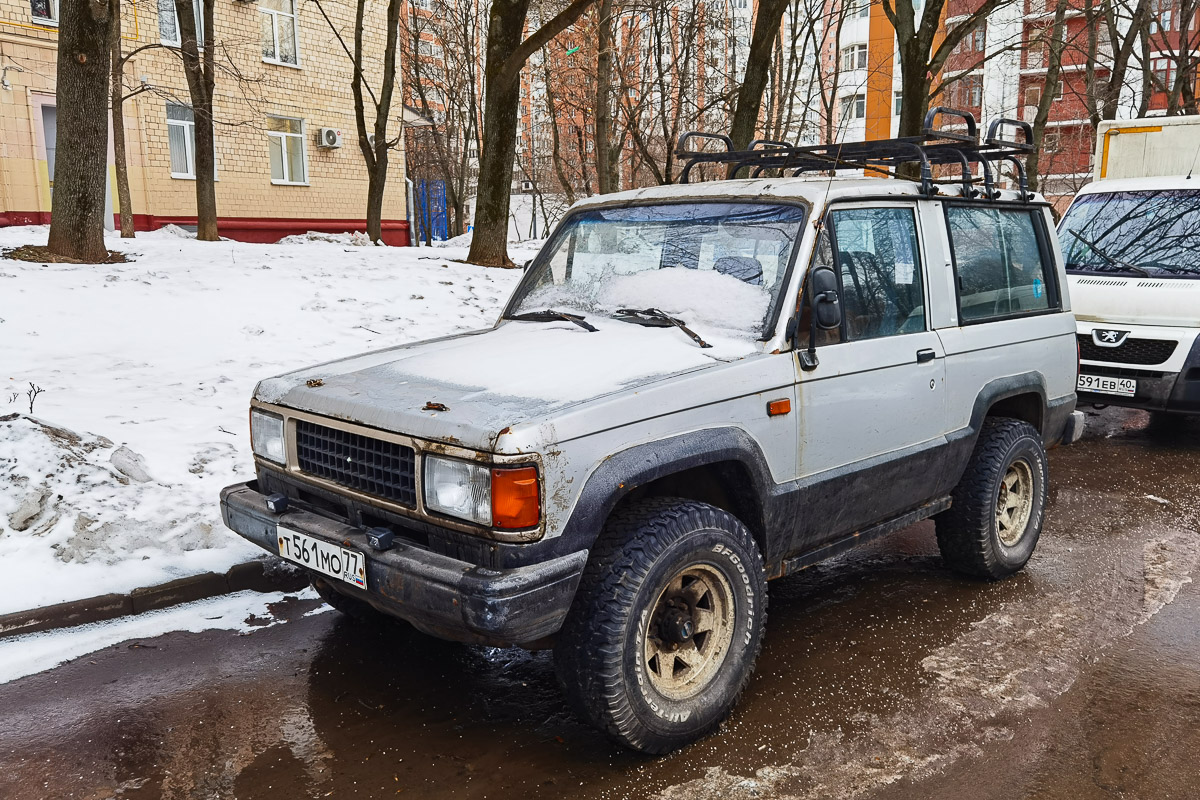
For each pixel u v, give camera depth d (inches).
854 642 155.8
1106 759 119.0
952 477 168.1
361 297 397.7
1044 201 196.4
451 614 104.7
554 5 903.7
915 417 155.1
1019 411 193.6
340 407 122.8
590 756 119.8
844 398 140.9
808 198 141.6
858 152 173.0
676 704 117.8
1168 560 197.9
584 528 108.4
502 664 146.6
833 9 919.0
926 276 159.6
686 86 867.4
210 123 637.3
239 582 172.4
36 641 150.0
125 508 179.5
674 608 120.2
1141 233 333.4
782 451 131.9
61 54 407.8
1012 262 185.6
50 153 725.3
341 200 963.3
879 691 137.6
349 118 961.5
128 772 115.6
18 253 402.9
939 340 160.1
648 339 134.4
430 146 1515.7
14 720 127.6
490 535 104.0
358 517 121.6
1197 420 354.3
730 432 123.3
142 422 229.8
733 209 148.5
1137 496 249.6
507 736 124.8
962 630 160.6
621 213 163.6
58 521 171.8
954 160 180.9
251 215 872.3
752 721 128.5
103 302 335.3
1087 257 337.7
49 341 291.6
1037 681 140.8
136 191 770.2
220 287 378.3
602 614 109.8
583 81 1017.5
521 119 1524.4
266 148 879.7
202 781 113.8
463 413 109.7
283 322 344.8
